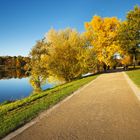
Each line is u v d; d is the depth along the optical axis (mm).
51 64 28891
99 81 21281
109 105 9602
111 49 38969
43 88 31516
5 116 9031
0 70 112938
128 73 30312
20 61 132750
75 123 7184
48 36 30031
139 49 38750
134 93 12430
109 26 40094
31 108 9969
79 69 30609
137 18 36594
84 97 12141
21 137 6113
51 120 7707
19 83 41344
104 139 5621
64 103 10711
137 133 5930
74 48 30719
